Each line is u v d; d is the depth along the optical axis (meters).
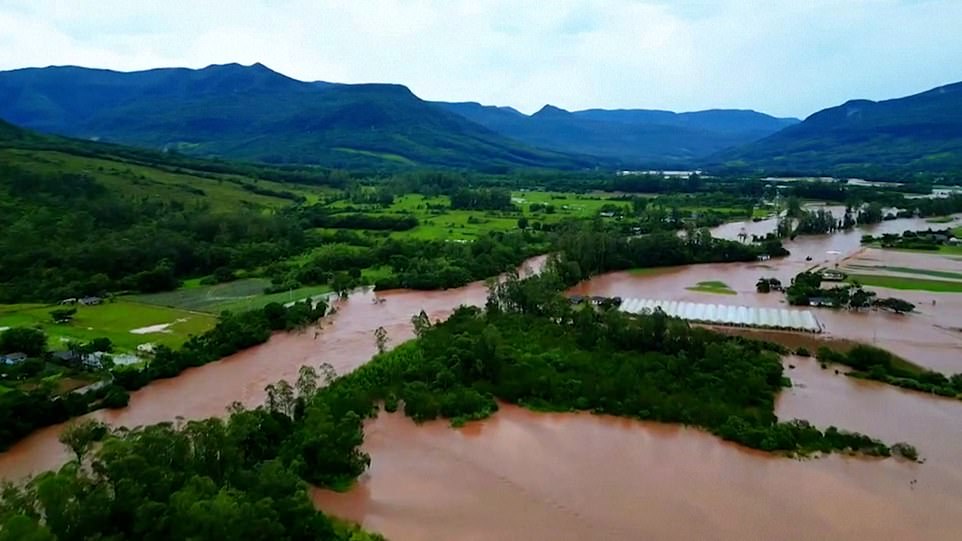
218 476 64.44
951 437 84.00
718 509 68.88
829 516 67.50
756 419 86.62
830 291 149.00
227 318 123.69
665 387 95.25
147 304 146.88
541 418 90.75
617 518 67.44
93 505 52.59
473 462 78.88
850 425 87.31
